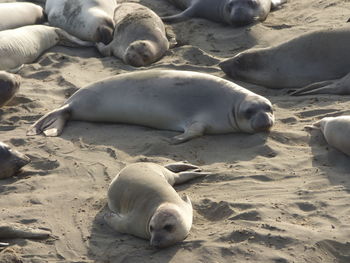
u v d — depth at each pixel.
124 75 32.56
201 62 39.28
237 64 36.53
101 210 23.81
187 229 21.47
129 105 31.33
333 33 35.31
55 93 35.47
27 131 30.84
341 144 26.58
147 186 22.39
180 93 30.95
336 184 24.44
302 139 28.52
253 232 21.38
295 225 21.77
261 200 23.58
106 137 30.23
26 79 37.94
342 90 33.00
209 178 25.75
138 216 21.83
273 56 35.94
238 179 25.38
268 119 29.14
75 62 40.44
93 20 43.78
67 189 25.47
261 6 44.47
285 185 24.67
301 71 35.28
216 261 20.34
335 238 21.00
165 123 30.95
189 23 46.06
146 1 52.88
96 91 32.03
